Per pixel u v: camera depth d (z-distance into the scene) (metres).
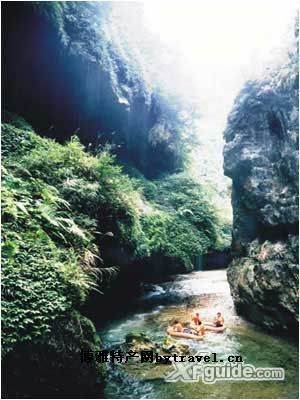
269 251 8.90
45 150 9.41
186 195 20.41
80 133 14.36
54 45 11.33
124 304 12.25
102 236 9.98
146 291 14.19
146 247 13.34
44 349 5.22
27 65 11.29
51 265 5.91
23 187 7.42
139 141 18.41
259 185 9.29
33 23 10.47
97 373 5.87
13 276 5.34
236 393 5.84
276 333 8.77
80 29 12.38
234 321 10.07
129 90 15.45
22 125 10.43
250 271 9.66
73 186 8.90
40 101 12.38
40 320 5.19
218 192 28.05
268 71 9.69
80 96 13.30
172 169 21.77
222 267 20.19
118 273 11.38
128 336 8.16
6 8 9.72
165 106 20.23
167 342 7.81
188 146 23.39
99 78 13.43
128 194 11.88
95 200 9.48
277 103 9.03
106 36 13.82
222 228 22.16
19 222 6.36
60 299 5.55
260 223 9.84
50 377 5.37
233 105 10.91
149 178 20.48
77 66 12.36
